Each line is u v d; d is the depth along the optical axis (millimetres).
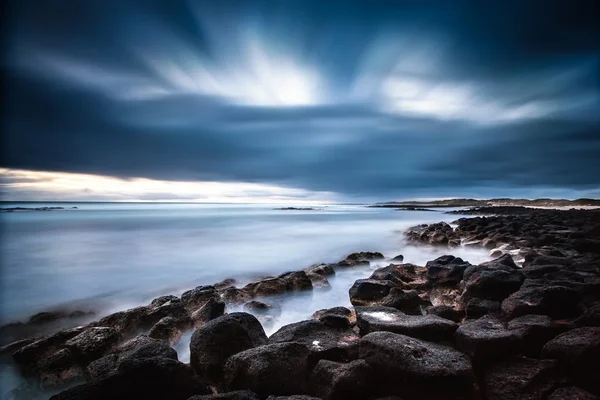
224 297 10711
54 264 18328
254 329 6590
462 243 23781
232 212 77938
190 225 40094
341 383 4773
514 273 9422
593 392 4660
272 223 43594
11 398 6633
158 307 8867
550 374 4891
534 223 29906
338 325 6715
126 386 4723
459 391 4570
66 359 6691
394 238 29406
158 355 5836
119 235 29953
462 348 5457
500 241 20641
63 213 69312
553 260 11102
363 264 16188
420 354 4883
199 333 6184
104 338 7070
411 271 12930
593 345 4715
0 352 7293
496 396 4746
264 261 19641
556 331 5844
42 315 10180
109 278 15570
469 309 8180
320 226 39375
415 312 8797
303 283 12086
